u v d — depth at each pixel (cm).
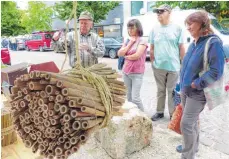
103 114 109
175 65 373
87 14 323
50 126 101
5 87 240
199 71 239
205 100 243
